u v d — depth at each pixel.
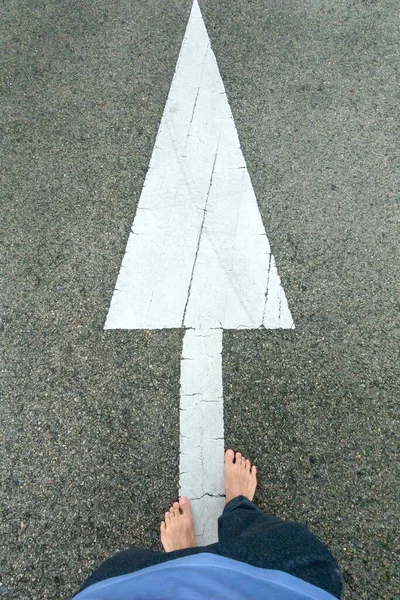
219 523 1.77
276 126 2.44
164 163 2.39
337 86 2.51
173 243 2.25
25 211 2.33
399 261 2.20
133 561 1.46
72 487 1.97
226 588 1.17
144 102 2.51
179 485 1.97
